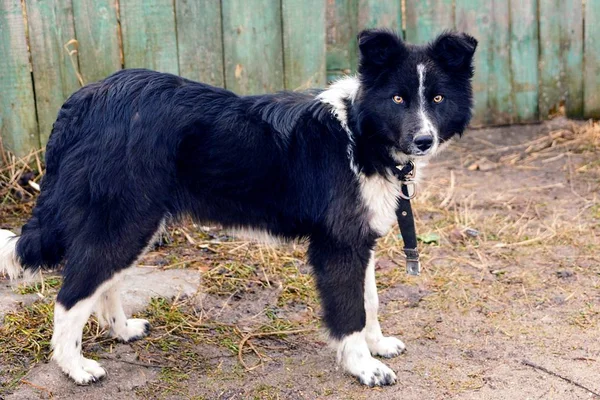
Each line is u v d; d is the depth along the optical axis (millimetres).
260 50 2803
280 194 1937
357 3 2941
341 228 1897
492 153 2977
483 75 3049
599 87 3086
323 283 1923
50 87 2670
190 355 2004
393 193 1925
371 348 2010
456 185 2775
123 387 1899
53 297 2135
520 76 3066
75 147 1867
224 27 2762
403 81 1887
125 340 2027
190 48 2754
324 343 2055
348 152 1900
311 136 1920
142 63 2729
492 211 2625
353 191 1897
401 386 1916
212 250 2391
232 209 1954
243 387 1911
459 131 1978
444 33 1910
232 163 1909
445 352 2023
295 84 2852
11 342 1988
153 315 2121
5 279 2199
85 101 1890
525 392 1887
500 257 2391
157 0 2697
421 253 2412
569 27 3045
